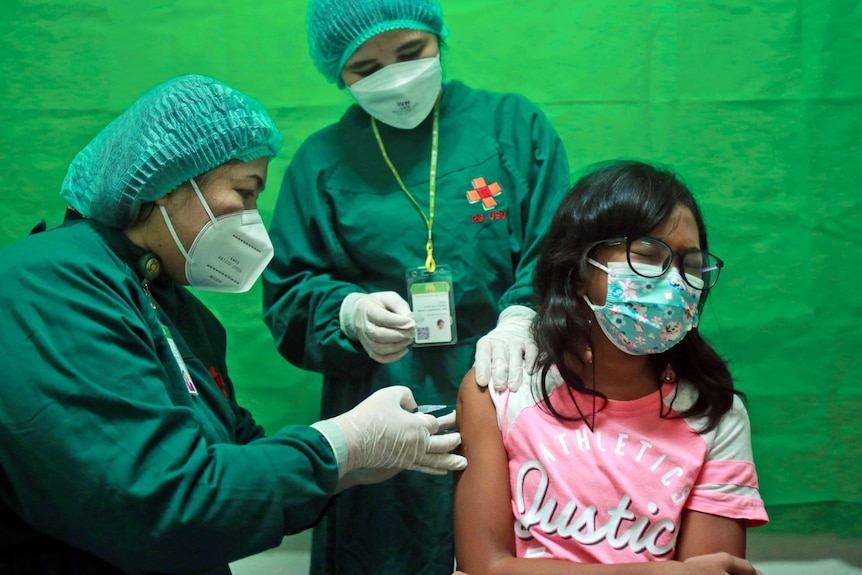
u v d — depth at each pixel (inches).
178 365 48.1
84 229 48.1
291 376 89.6
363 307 62.7
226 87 50.4
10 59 88.4
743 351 88.0
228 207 49.6
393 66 65.4
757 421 88.0
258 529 43.1
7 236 89.0
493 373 54.3
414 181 68.9
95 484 39.6
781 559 88.2
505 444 52.1
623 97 88.5
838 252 87.6
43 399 39.9
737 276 88.3
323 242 69.8
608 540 47.9
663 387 52.2
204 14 88.7
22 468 40.5
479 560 49.1
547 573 46.1
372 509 66.3
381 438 51.0
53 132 88.7
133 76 88.8
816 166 87.7
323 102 89.3
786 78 87.7
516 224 69.2
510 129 71.2
